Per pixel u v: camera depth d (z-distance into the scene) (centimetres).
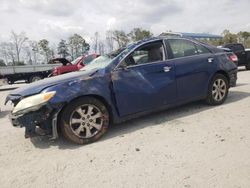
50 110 429
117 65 495
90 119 462
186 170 338
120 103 491
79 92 449
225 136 436
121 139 464
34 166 390
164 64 538
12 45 4338
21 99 447
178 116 568
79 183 332
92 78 468
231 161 351
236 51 1537
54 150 444
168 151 398
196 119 538
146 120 559
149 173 339
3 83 1518
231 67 646
